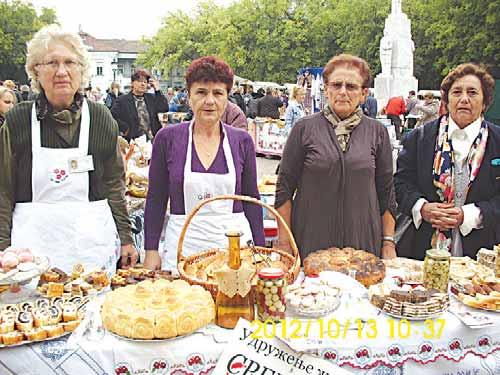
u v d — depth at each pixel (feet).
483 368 7.02
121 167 9.80
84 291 7.62
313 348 6.47
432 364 6.89
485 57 99.66
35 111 8.93
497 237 10.01
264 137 49.78
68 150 9.02
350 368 6.63
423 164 10.52
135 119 23.30
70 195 9.08
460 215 9.78
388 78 59.11
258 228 9.89
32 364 6.35
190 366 6.43
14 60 179.11
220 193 9.38
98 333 6.63
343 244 9.52
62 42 8.79
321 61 157.28
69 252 8.98
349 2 145.59
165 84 208.44
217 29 171.94
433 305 6.97
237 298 6.77
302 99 43.78
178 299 6.84
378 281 8.13
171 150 9.49
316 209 9.57
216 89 9.22
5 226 8.89
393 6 59.06
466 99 9.88
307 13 160.15
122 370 6.35
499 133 10.16
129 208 14.57
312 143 9.57
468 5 99.71
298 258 8.06
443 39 107.76
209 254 8.54
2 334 6.40
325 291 7.37
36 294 7.65
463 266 8.64
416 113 48.83
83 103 9.23
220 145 9.59
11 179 8.96
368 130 9.70
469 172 10.07
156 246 9.59
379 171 9.89
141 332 6.36
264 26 161.89
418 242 10.57
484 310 7.32
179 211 9.48
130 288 7.23
